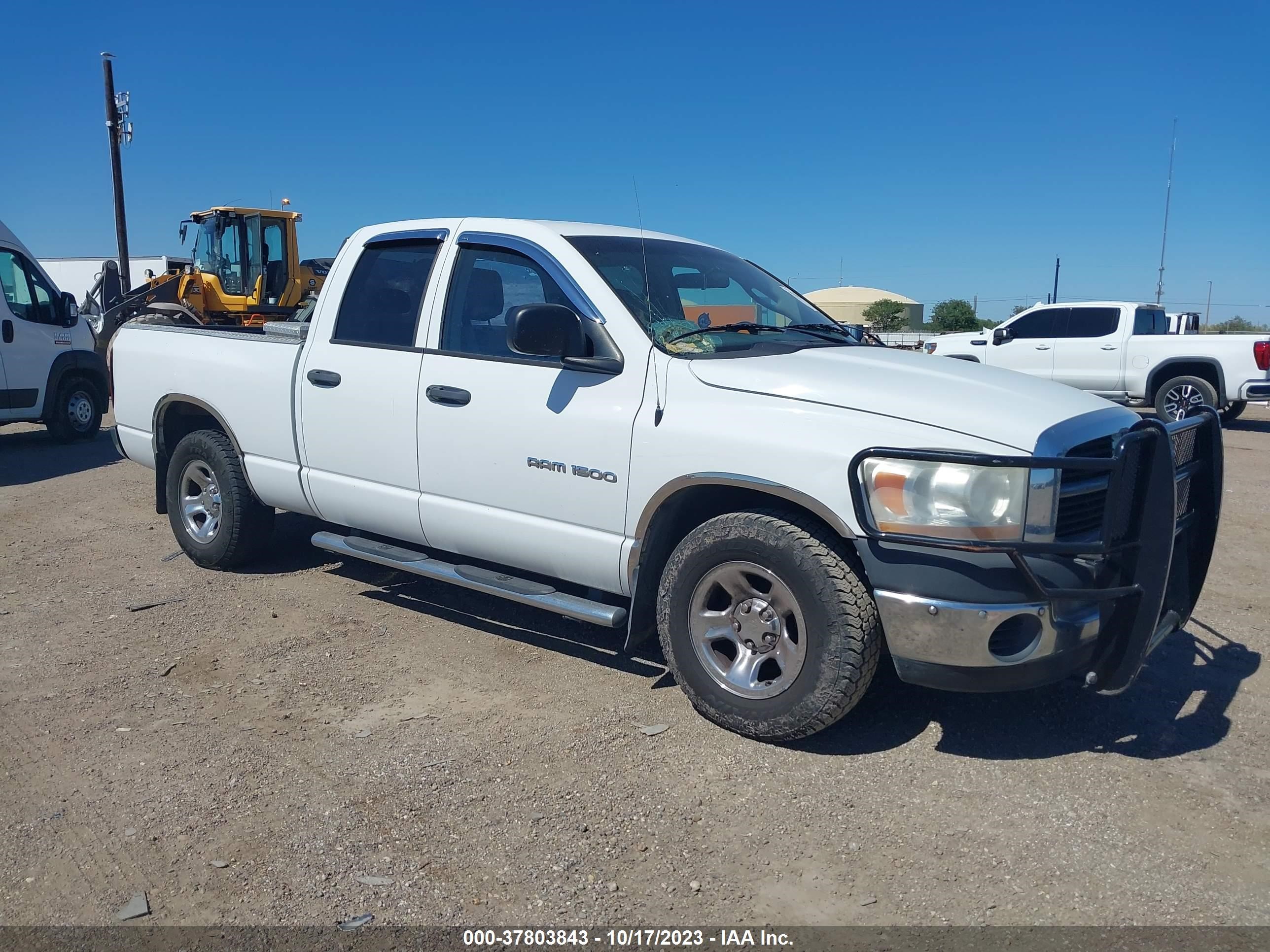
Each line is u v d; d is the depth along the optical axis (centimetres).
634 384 399
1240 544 689
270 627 509
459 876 296
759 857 305
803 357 399
